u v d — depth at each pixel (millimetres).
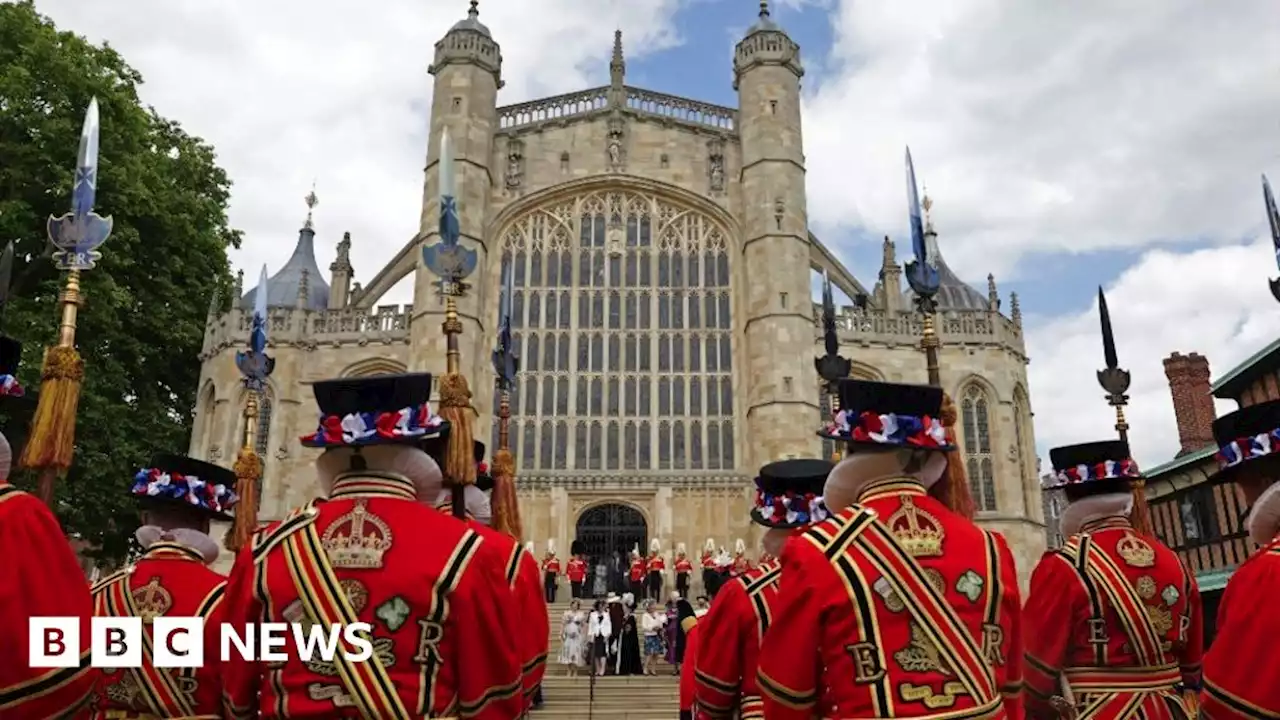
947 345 40438
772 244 38969
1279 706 4148
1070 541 6410
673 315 40031
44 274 27938
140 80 31828
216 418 37281
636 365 39219
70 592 4027
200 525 7000
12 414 6207
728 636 5789
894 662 4008
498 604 4168
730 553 36188
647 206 41500
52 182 27031
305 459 37750
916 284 6812
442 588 3998
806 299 38719
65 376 6121
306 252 46875
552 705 21875
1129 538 6309
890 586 4082
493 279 39969
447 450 6121
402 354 38969
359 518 4133
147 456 28516
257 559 4137
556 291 40125
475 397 37281
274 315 39156
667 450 38094
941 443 4609
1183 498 26109
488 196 40531
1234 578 4539
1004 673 4332
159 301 30406
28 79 26875
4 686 3752
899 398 4602
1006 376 40312
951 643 4027
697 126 42125
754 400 37375
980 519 38094
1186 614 6152
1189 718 5895
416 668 3920
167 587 6359
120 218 28125
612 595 29000
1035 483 40406
